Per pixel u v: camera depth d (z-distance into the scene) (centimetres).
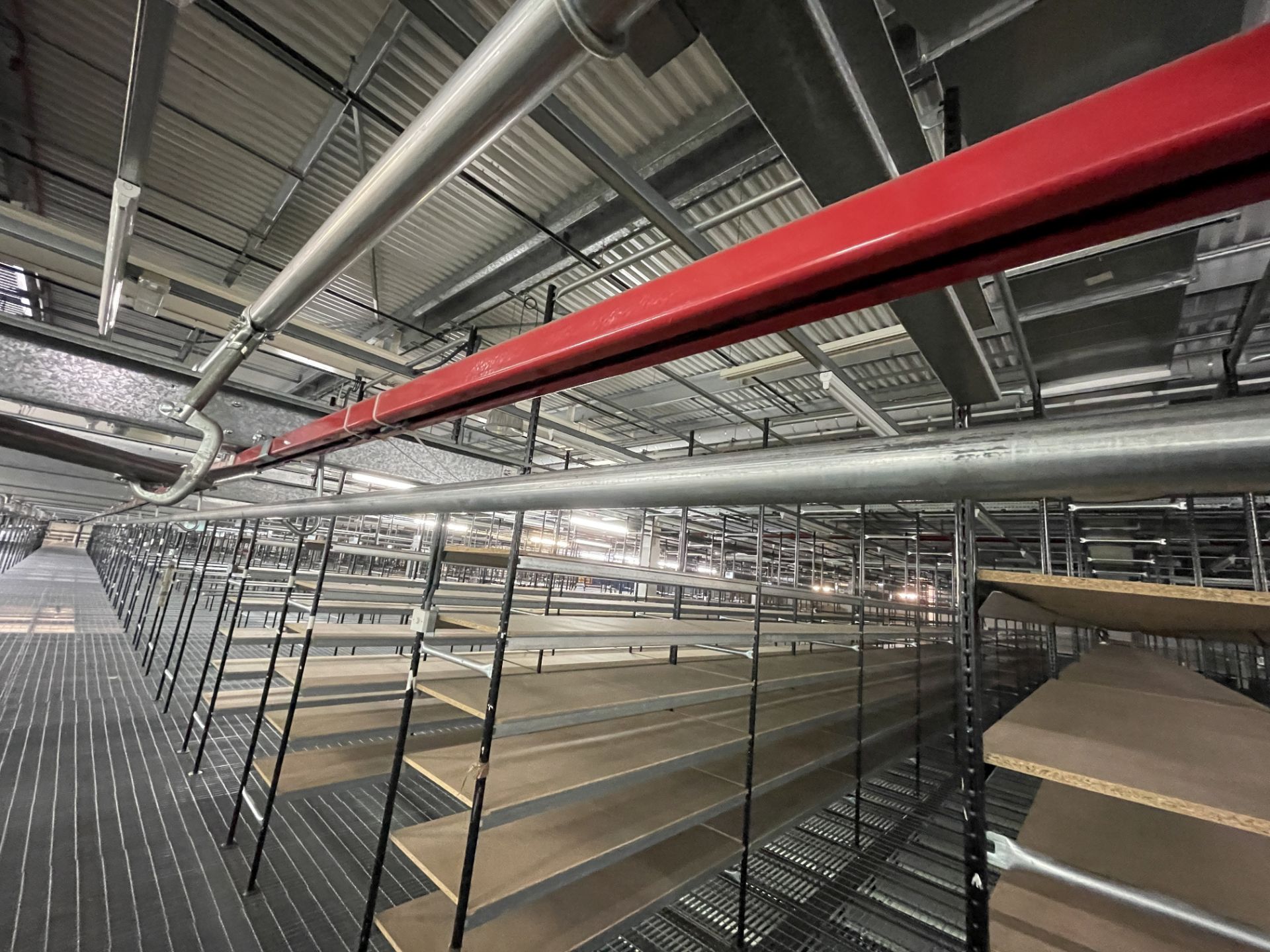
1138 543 562
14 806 270
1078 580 112
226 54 192
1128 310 243
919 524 580
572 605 400
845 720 429
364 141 229
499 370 118
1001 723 148
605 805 227
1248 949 110
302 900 226
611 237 257
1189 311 280
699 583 262
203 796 302
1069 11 126
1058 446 49
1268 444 39
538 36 56
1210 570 632
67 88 209
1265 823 88
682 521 505
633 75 187
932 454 56
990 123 166
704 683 275
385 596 334
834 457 64
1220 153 44
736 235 263
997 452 52
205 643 692
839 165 102
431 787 343
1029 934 115
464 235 282
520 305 343
